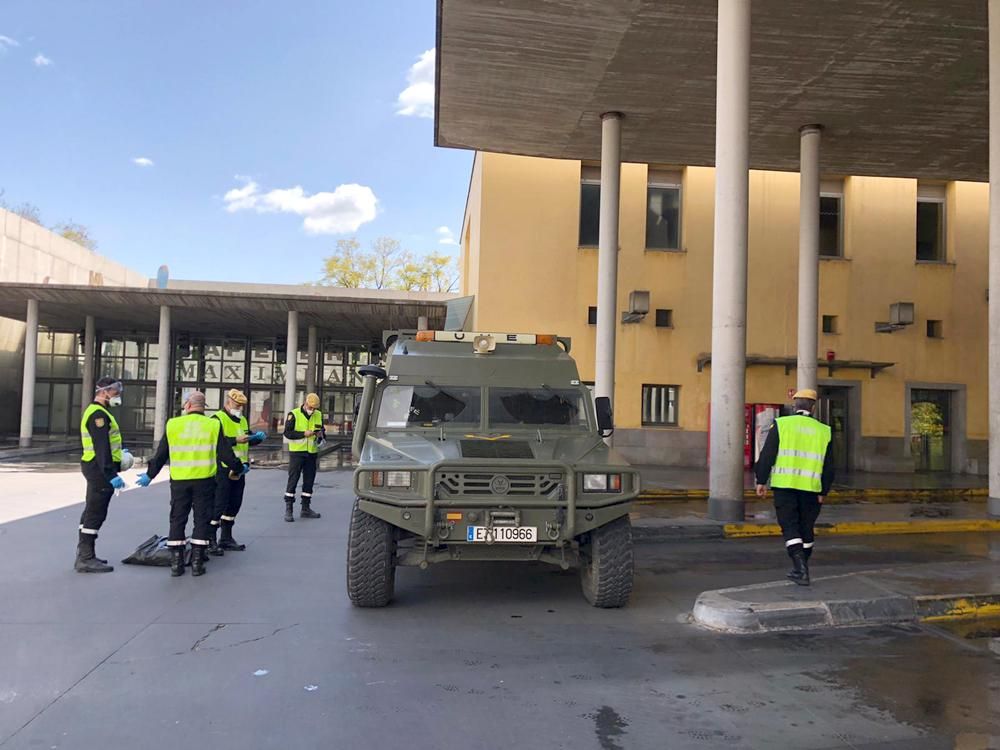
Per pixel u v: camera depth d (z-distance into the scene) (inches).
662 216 773.3
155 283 1362.0
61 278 1138.0
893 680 179.5
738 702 165.0
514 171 739.4
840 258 770.2
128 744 139.9
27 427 888.3
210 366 1141.1
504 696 166.7
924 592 242.1
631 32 474.0
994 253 409.4
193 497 283.9
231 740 142.3
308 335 1072.8
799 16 445.7
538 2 441.4
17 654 190.1
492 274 733.3
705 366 748.6
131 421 1127.0
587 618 231.6
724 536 387.2
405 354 292.0
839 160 684.7
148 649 194.9
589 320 742.5
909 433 767.1
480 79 541.6
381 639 206.7
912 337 774.5
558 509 226.7
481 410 280.8
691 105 582.2
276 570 292.2
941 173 713.0
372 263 1931.6
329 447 1009.5
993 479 422.0
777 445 260.4
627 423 736.3
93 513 284.4
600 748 141.7
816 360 617.6
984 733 150.0
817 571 306.7
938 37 468.4
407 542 247.1
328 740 142.8
